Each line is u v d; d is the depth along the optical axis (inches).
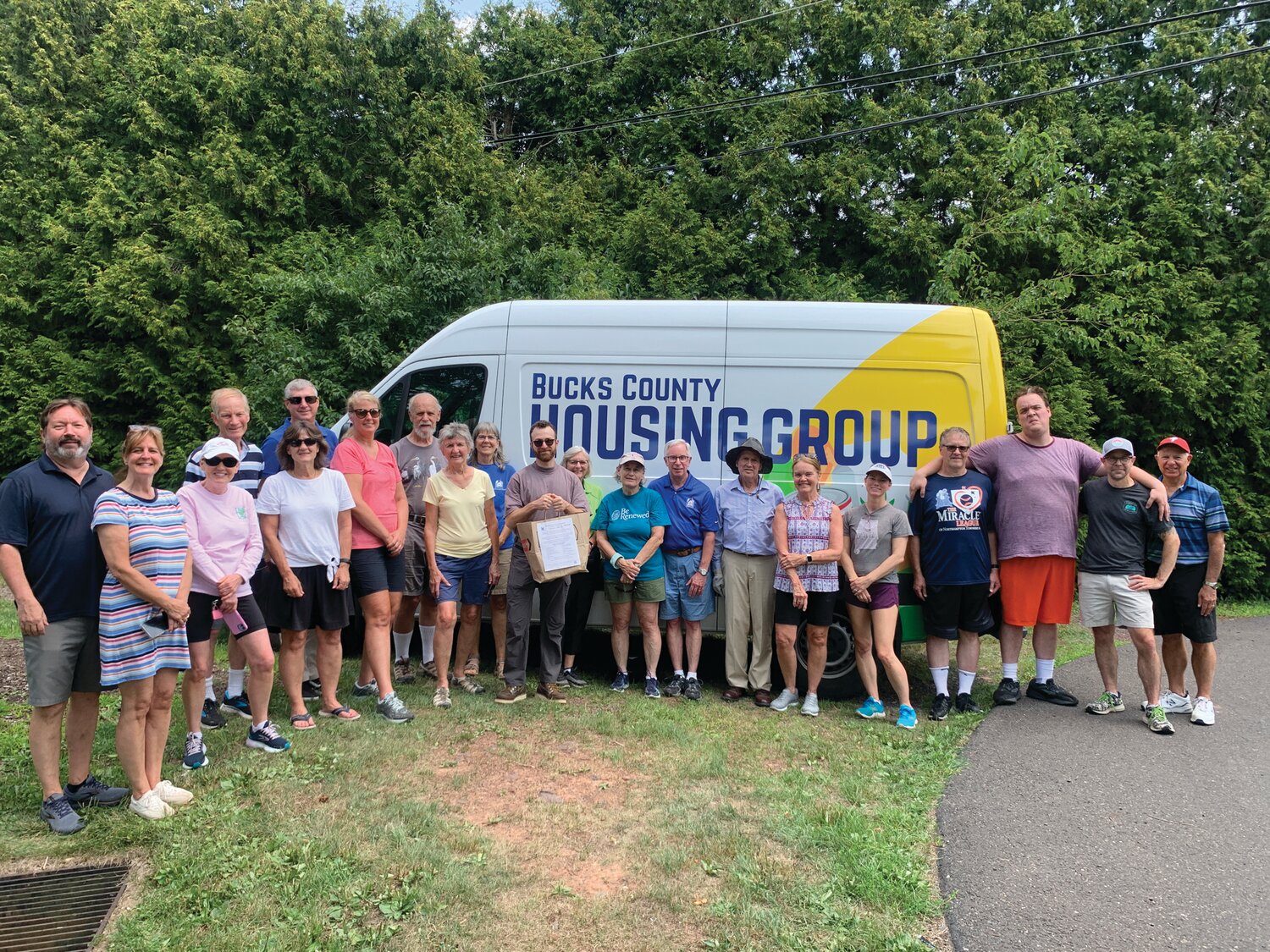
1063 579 235.1
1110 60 563.5
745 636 237.3
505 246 496.7
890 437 243.0
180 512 160.1
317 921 122.0
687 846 147.3
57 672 149.6
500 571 239.6
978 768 191.9
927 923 129.1
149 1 620.4
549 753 189.9
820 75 623.5
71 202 568.1
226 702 212.2
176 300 542.3
